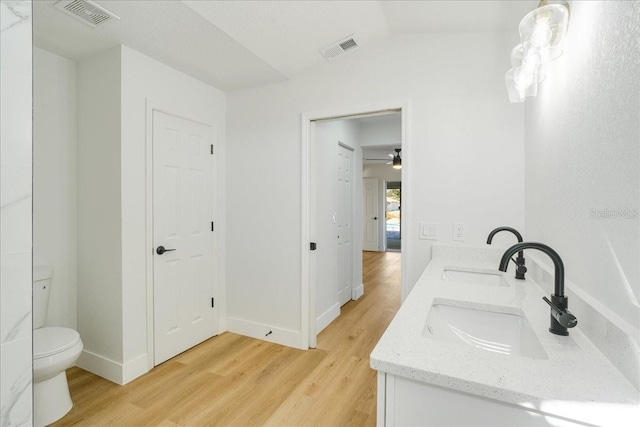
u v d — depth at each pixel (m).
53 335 1.84
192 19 1.82
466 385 0.68
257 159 2.81
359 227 4.28
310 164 2.63
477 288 1.42
